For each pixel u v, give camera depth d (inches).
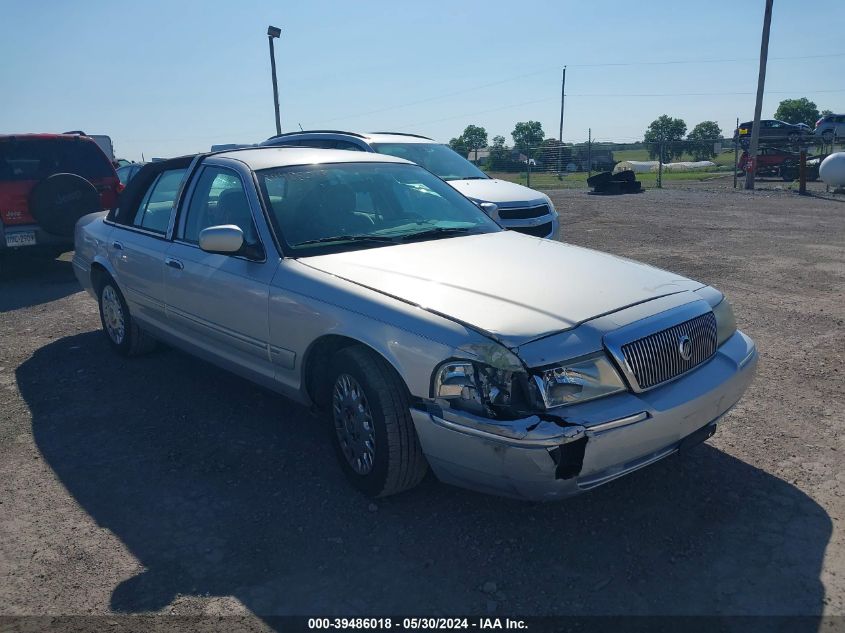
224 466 163.8
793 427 174.1
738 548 127.4
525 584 119.9
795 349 231.6
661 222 578.2
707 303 145.3
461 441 121.9
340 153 203.2
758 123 930.7
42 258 453.7
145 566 127.6
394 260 155.3
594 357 121.4
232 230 159.3
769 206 701.9
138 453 171.5
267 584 122.0
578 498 145.3
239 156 191.9
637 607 113.4
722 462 158.1
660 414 123.0
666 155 2150.6
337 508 144.7
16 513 146.1
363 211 181.3
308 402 160.2
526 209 359.6
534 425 114.6
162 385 215.6
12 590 121.8
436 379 125.0
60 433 183.6
